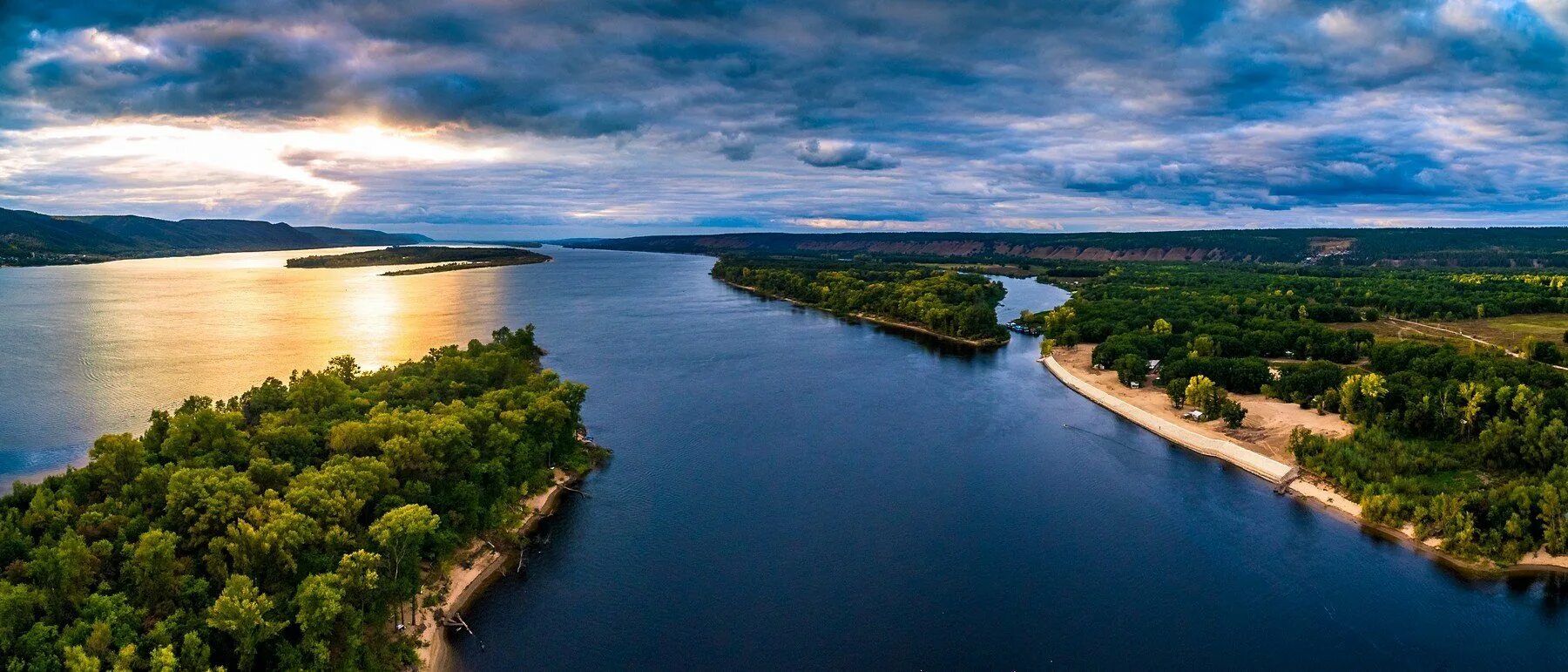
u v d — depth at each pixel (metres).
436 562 102.56
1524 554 109.50
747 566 110.81
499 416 134.62
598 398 192.75
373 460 105.44
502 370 176.00
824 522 124.38
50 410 172.00
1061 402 198.12
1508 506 113.69
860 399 196.25
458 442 116.50
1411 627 97.50
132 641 72.81
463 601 99.81
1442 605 101.75
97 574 80.56
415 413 125.75
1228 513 128.75
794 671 89.38
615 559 112.06
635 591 104.00
